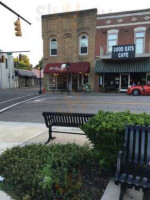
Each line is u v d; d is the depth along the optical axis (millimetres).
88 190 3680
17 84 54125
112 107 13266
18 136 7211
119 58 24688
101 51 25859
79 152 4648
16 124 9289
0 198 3408
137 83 25656
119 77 26406
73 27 28203
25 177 3605
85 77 28328
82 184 3828
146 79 25156
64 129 7750
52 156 4359
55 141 6453
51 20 29344
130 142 3539
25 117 11242
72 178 3854
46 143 6145
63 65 28141
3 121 10195
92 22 27094
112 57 25016
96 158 4242
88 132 3971
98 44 26984
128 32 25609
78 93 25625
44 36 29938
